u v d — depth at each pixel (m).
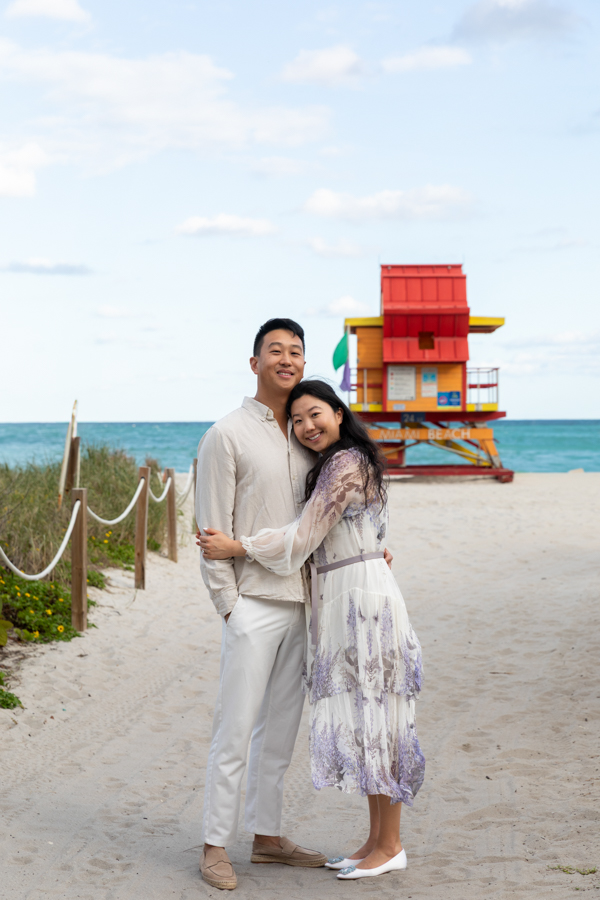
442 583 9.38
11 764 4.42
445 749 4.73
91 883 3.15
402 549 11.45
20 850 3.38
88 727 5.10
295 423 3.35
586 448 52.44
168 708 5.52
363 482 3.21
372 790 3.08
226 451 3.29
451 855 3.39
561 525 12.93
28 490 9.30
